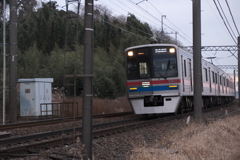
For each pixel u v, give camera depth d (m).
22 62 34.81
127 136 12.95
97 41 49.44
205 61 27.89
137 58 19.53
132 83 19.47
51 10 47.78
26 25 47.28
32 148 9.87
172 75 18.94
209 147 10.23
